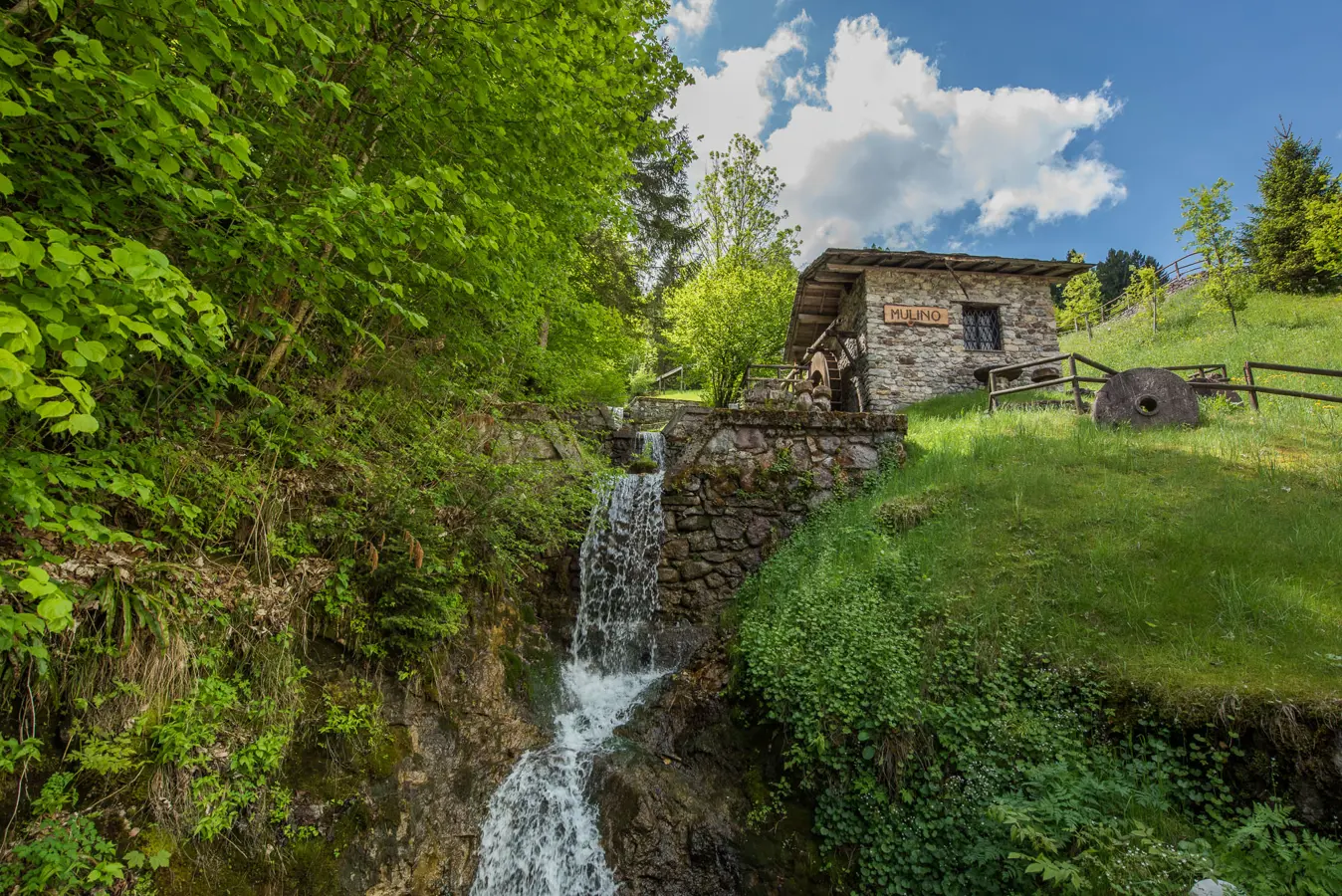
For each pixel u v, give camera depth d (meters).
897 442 8.48
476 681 5.22
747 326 18.72
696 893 4.45
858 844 4.29
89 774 2.84
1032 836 3.39
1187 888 3.10
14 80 2.24
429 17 3.94
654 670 6.68
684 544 7.55
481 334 6.41
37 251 1.92
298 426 4.26
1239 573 4.95
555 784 4.97
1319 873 3.07
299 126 3.71
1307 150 23.61
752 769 5.02
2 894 2.49
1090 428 8.57
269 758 3.48
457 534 5.32
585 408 9.12
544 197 5.66
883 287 15.73
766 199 22.70
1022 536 6.12
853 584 5.87
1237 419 8.34
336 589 4.23
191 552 3.57
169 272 2.23
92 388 3.10
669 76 7.08
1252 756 3.67
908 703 4.58
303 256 3.28
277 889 3.37
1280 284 22.16
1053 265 15.56
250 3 2.59
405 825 4.12
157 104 2.34
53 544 2.90
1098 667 4.46
